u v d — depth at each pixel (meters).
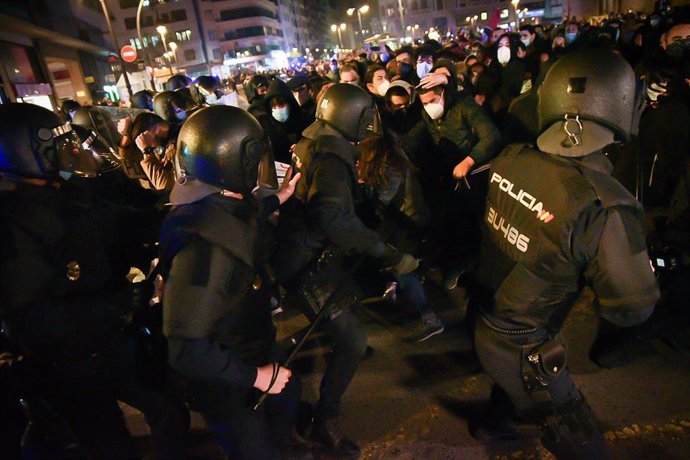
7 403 1.99
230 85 10.01
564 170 1.34
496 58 6.90
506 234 1.51
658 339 2.79
